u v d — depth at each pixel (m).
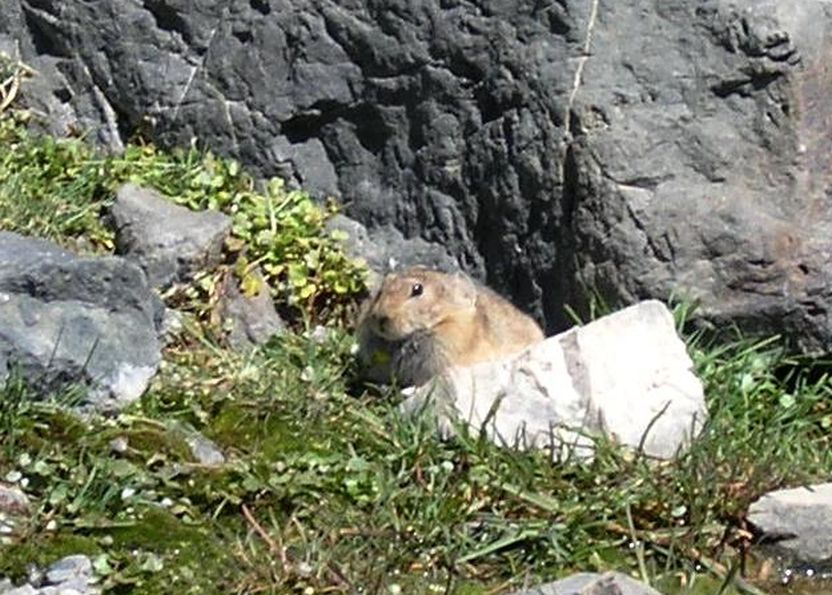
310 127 14.01
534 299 13.28
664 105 12.77
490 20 13.23
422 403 11.81
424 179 13.65
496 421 11.59
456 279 12.80
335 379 12.47
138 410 11.56
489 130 13.32
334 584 10.12
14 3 14.62
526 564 10.66
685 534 10.95
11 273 11.53
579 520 10.89
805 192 12.61
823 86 12.66
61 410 11.29
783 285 12.56
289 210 13.73
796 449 11.95
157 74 14.24
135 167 13.98
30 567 10.12
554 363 11.81
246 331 13.09
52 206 13.38
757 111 12.66
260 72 14.01
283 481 10.98
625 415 11.60
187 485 10.91
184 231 13.16
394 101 13.69
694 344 12.65
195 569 10.20
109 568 10.09
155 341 11.93
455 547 10.55
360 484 11.01
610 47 12.90
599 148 12.77
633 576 10.66
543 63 13.04
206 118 14.14
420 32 13.48
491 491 11.04
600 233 12.78
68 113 14.54
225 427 11.65
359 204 13.88
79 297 11.73
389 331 12.64
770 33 12.57
